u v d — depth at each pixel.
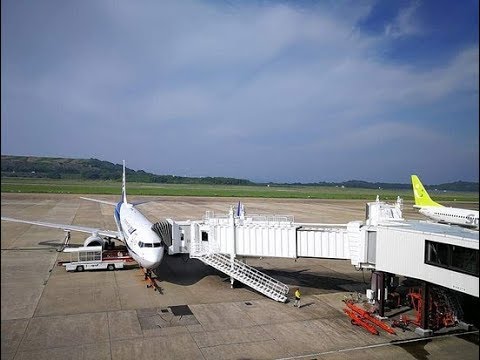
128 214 46.62
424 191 86.75
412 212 116.56
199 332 25.39
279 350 23.17
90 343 23.19
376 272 31.70
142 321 26.95
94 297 31.86
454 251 24.20
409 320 28.34
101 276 38.62
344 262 49.03
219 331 25.66
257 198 165.12
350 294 35.00
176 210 101.00
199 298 32.50
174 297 32.56
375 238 29.94
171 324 26.58
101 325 26.00
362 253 30.34
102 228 67.50
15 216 77.44
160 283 36.78
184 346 23.23
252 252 35.94
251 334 25.38
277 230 35.19
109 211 95.44
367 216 36.25
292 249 34.66
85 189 172.88
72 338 23.81
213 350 22.84
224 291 34.78
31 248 50.78
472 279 22.97
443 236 24.77
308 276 41.59
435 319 27.53
